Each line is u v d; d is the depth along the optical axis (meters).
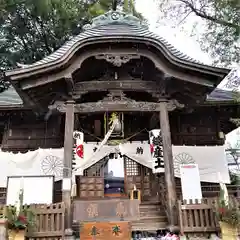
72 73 9.58
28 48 24.09
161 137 10.77
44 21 23.17
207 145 13.77
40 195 9.30
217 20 13.59
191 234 8.04
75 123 12.17
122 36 9.50
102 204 8.31
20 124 13.88
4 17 21.64
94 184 12.97
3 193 11.98
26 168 12.64
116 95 10.27
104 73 11.02
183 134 13.86
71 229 8.21
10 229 7.14
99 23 11.93
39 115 12.77
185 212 8.24
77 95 10.15
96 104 10.06
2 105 12.92
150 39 9.57
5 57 22.33
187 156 12.96
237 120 12.23
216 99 13.39
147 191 13.00
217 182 12.71
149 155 13.09
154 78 10.80
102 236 7.83
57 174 12.61
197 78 9.87
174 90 10.41
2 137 14.87
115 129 11.07
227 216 7.48
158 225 9.12
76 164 11.22
